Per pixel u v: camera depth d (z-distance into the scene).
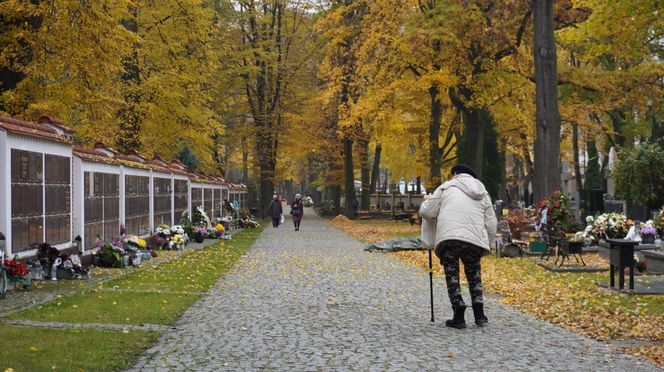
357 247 23.75
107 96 22.00
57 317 8.64
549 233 16.89
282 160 61.50
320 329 8.46
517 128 38.06
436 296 11.59
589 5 25.80
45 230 13.00
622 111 40.69
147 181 21.22
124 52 20.95
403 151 57.69
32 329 7.77
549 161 23.94
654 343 7.73
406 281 13.75
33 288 11.41
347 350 7.23
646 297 11.23
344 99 43.19
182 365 6.47
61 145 13.76
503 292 12.18
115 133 26.05
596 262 17.16
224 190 40.75
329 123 48.66
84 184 15.09
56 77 18.70
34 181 12.45
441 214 8.83
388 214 49.50
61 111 18.95
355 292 12.02
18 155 11.74
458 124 42.34
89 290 11.29
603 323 8.94
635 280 13.38
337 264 17.38
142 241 17.67
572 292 12.09
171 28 28.94
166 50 28.67
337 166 53.22
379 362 6.68
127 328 8.16
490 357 6.92
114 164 17.44
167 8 28.66
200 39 29.56
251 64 47.66
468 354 7.06
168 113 28.91
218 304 10.51
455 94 32.38
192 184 29.27
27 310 9.06
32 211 12.35
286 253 20.78
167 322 8.76
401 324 8.86
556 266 16.31
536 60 24.19
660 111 34.47
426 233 9.16
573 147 50.91
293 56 49.19
